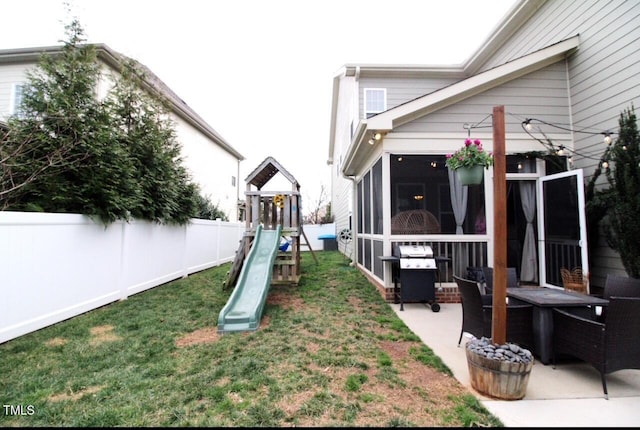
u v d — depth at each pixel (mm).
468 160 3504
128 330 3723
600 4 4805
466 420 2004
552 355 2850
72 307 4203
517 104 5203
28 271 3592
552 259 4996
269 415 2043
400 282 4586
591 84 4934
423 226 5105
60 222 4047
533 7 6262
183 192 7391
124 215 5141
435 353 3066
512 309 2939
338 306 4695
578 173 4535
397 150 5094
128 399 2234
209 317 4203
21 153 4289
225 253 10430
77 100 4703
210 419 2000
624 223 3982
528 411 2111
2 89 8180
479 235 5051
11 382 2486
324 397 2262
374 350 3098
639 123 4246
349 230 11289
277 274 6230
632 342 2377
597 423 1986
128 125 6258
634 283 3090
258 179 6891
